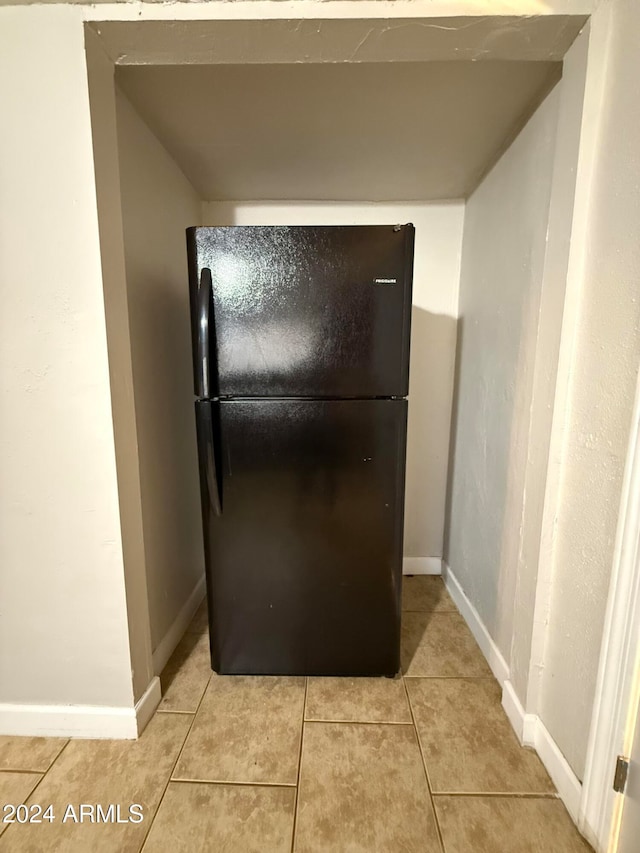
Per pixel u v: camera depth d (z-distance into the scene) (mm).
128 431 1245
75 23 1006
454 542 2129
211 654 1564
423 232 2088
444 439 2242
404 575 2355
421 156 1667
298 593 1506
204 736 1313
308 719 1377
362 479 1435
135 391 1399
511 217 1489
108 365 1140
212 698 1465
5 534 1216
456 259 2100
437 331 2150
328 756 1247
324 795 1135
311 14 980
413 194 2020
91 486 1193
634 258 894
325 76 1213
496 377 1604
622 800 951
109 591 1243
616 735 955
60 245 1090
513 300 1455
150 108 1375
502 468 1529
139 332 1430
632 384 898
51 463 1184
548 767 1197
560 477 1152
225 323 1355
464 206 2055
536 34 1021
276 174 1831
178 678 1560
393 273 1330
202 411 1382
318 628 1529
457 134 1510
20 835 1039
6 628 1265
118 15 996
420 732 1331
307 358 1373
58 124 1045
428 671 1599
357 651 1540
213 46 1064
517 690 1336
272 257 1322
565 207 1089
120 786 1157
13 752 1259
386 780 1177
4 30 1015
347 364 1376
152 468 1528
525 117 1379
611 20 966
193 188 1957
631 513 899
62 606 1253
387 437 1412
